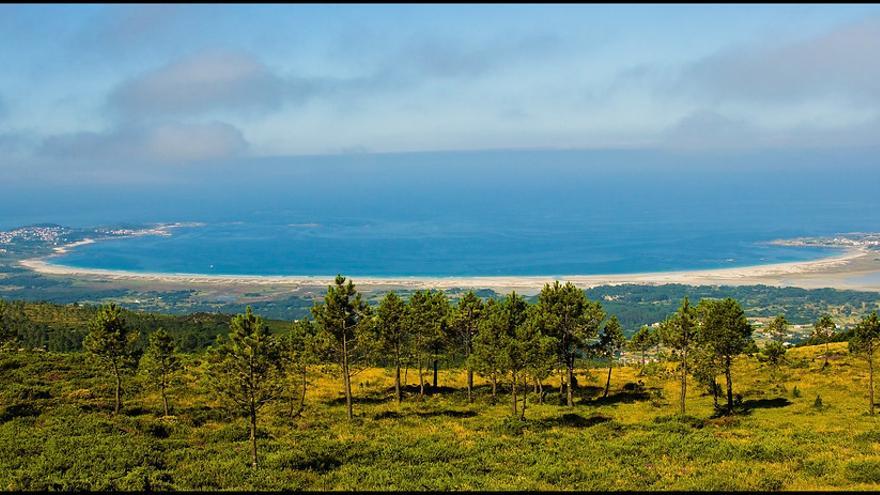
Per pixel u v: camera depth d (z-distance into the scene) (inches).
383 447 1499.8
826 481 1184.2
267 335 1375.5
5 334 2204.7
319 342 2000.5
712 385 2210.9
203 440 1585.9
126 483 1141.1
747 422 1865.2
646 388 2628.0
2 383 2150.6
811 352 3201.3
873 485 1144.2
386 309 2288.4
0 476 1157.7
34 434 1505.9
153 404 2027.6
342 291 1941.4
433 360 2642.7
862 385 2372.0
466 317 2432.3
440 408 2149.4
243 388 1321.4
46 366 2470.5
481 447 1509.6
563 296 2253.9
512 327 2159.2
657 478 1242.0
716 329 2022.6
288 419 1892.2
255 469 1293.1
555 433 1685.5
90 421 1668.3
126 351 1897.1
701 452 1445.6
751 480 1188.5
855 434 1604.3
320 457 1391.5
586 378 2945.4
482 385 2731.3
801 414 1996.8
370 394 2459.4
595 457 1412.4
